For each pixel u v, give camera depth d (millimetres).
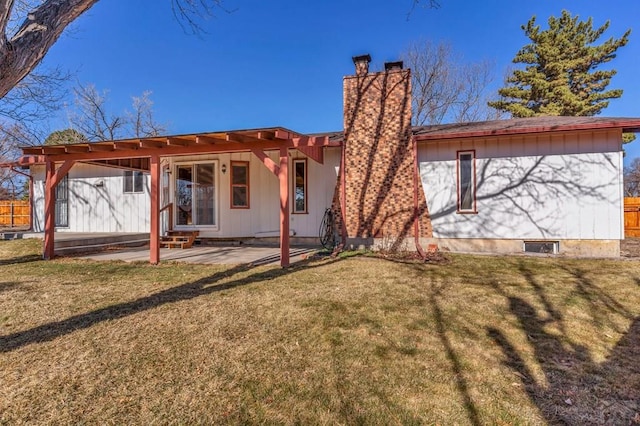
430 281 5867
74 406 2453
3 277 6359
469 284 5648
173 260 8156
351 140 9695
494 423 2256
